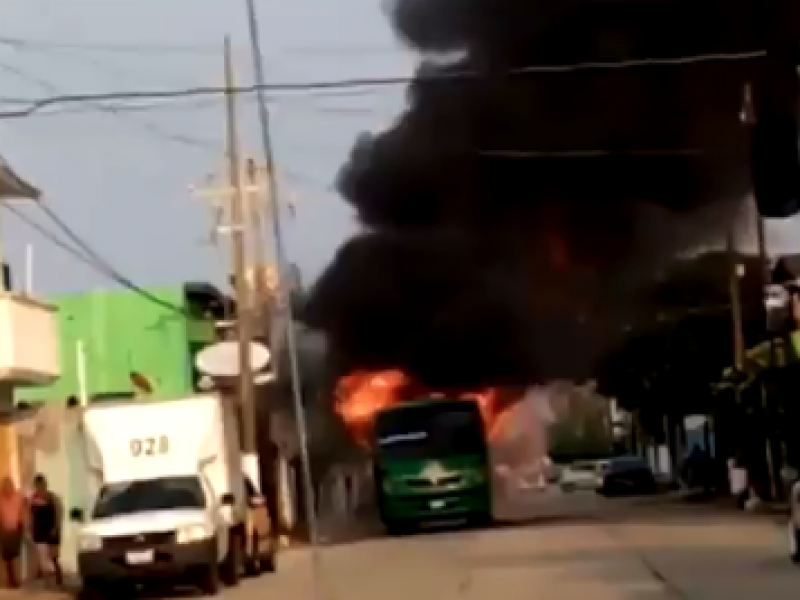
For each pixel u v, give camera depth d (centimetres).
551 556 2703
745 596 1880
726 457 5284
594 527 3603
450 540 3516
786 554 2498
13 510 2817
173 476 2600
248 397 3725
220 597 2395
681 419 6488
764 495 4384
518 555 2781
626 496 6544
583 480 8419
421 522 4241
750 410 4472
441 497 4144
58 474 3291
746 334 5269
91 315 4856
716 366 5384
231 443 2766
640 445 8938
